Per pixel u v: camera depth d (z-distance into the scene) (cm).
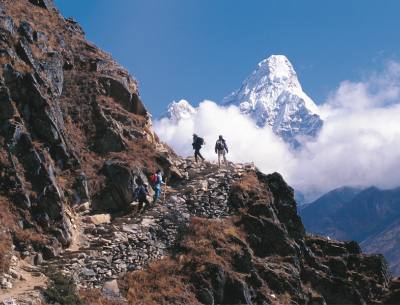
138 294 2936
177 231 3447
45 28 4553
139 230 3369
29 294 2556
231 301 3120
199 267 3164
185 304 2944
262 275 3388
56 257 3019
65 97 4131
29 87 3525
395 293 3828
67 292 2689
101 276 2978
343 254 4041
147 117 4516
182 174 4112
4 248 2822
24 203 3105
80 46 4719
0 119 3306
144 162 3941
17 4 4575
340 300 3669
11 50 3653
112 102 4300
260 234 3634
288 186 4081
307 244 4019
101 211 3588
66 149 3606
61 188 3406
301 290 3462
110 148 3944
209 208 3703
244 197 3841
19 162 3238
